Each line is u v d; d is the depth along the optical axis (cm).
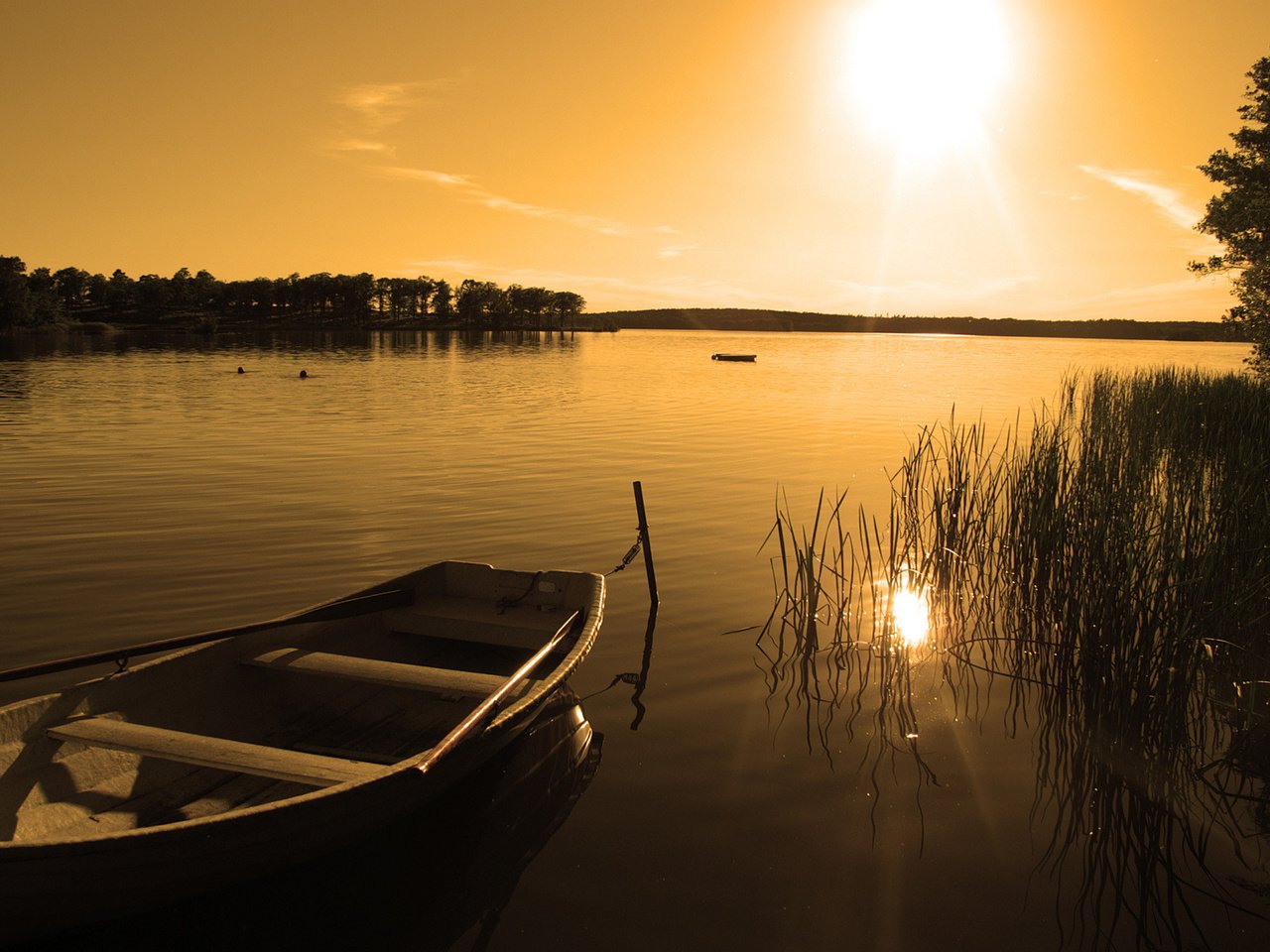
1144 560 762
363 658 682
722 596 1009
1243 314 2523
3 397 3138
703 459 1955
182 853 421
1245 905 487
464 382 4247
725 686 771
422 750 632
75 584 1001
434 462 1867
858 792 598
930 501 1462
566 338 14088
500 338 13050
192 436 2202
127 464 1792
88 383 3788
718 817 566
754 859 521
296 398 3278
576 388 4019
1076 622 789
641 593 1016
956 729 696
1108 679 718
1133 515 846
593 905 479
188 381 3975
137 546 1162
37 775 504
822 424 2648
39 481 1606
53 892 407
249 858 444
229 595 970
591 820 561
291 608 933
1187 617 685
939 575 988
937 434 2361
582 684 773
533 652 767
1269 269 2405
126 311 16250
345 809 463
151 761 554
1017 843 543
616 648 857
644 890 492
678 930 459
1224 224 2555
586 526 1320
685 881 500
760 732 685
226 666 639
